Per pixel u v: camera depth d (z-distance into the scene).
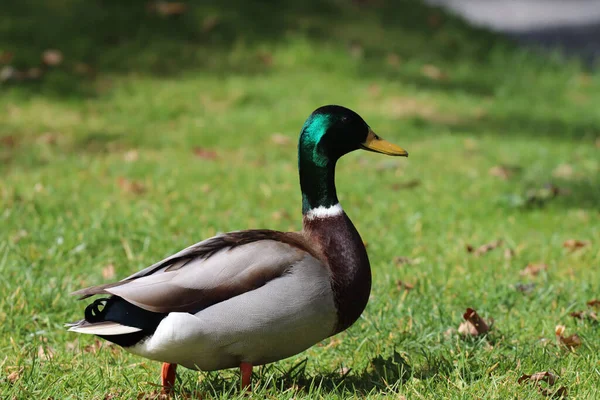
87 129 15.66
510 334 7.70
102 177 13.06
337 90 18.67
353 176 13.83
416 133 16.56
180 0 21.53
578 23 29.19
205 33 20.69
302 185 6.66
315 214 6.54
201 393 6.41
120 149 14.84
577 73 22.02
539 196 12.71
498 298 8.65
